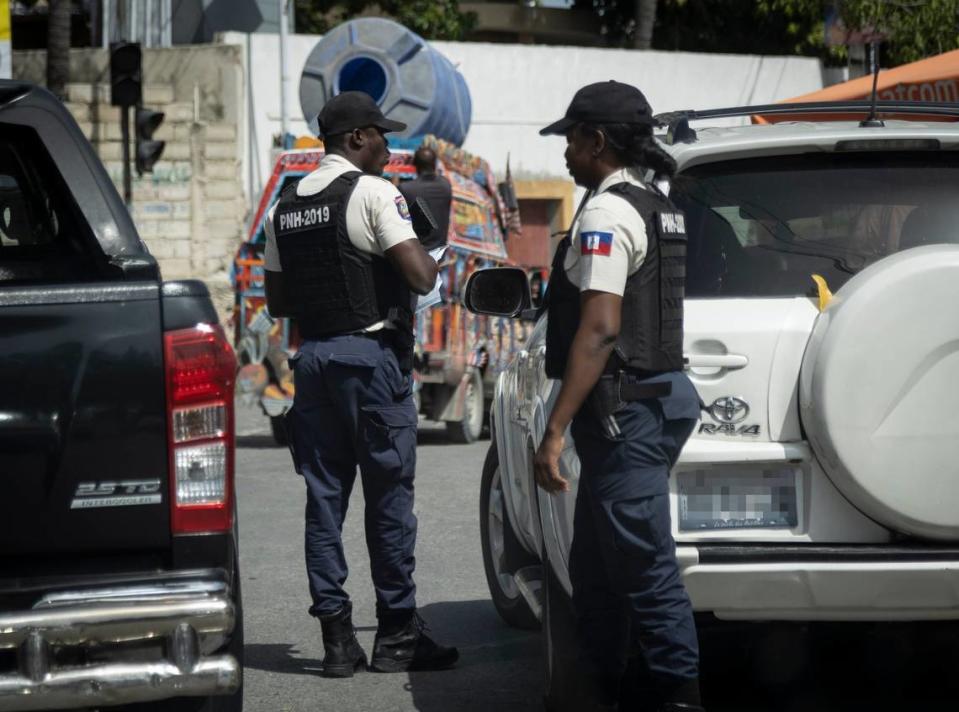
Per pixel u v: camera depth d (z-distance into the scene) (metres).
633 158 5.35
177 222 25.94
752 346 5.52
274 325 16.58
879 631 6.10
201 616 4.39
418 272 6.89
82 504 4.55
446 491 13.30
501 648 7.78
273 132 26.36
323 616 7.16
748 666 7.17
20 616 4.31
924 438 5.32
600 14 37.97
